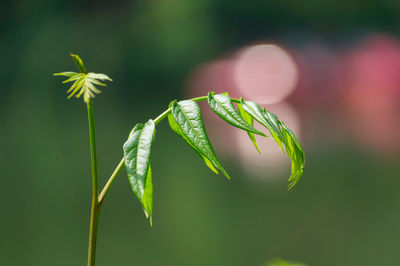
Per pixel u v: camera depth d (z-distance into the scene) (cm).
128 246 572
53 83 2555
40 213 733
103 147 1249
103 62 2641
